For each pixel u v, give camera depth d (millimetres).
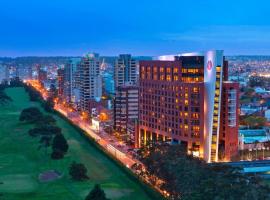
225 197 178250
